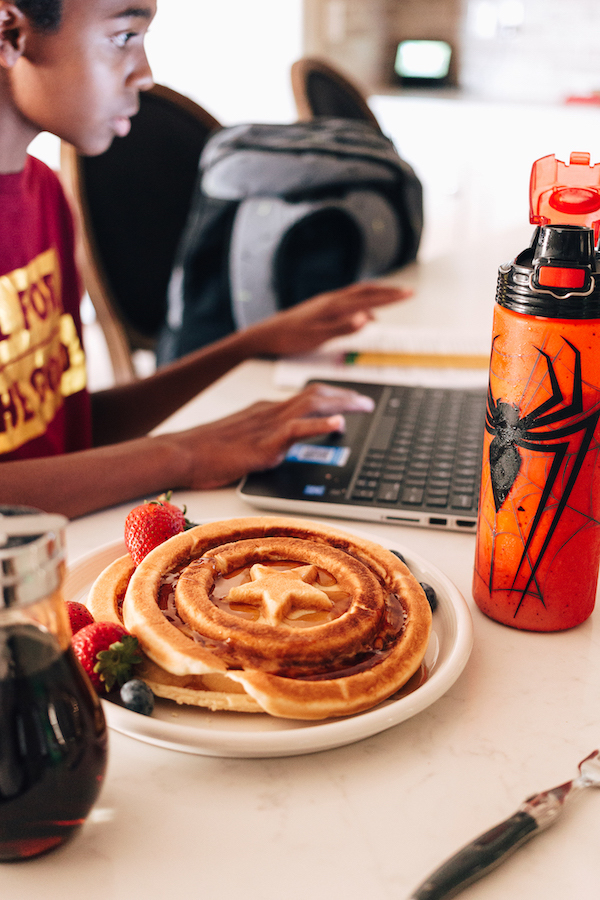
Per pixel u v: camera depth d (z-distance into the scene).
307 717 0.40
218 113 4.41
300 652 0.42
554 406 0.45
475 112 4.13
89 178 1.81
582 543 0.49
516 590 0.51
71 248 1.09
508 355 0.46
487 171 3.85
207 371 1.16
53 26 0.72
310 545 0.51
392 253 1.57
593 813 0.38
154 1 0.76
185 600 0.45
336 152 1.49
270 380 1.09
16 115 0.83
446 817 0.38
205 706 0.42
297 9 4.21
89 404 1.10
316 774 0.40
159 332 2.04
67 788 0.33
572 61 4.25
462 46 4.32
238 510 0.70
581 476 0.46
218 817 0.38
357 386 0.99
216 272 1.52
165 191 1.92
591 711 0.45
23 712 0.31
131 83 0.80
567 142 4.08
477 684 0.47
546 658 0.50
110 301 1.86
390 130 4.23
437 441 0.81
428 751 0.42
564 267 0.43
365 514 0.68
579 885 0.34
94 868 0.35
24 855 0.34
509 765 0.41
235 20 4.21
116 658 0.42
